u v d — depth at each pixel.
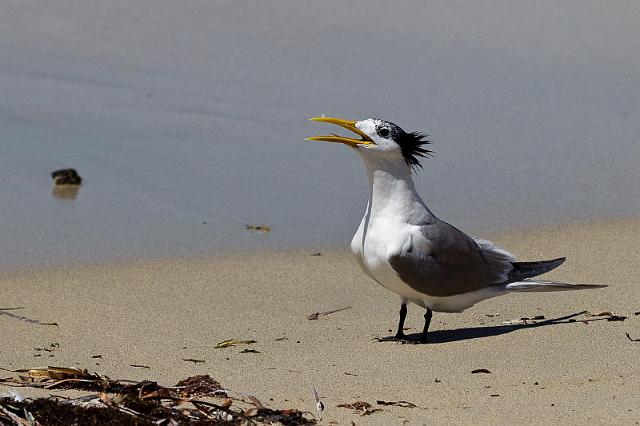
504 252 11.70
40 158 17.41
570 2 25.05
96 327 11.57
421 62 21.86
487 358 10.34
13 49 21.86
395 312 12.39
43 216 15.36
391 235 11.16
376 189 11.36
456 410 8.74
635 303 12.07
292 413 8.47
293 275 13.60
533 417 8.54
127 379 9.73
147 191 16.47
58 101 19.78
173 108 19.67
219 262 13.97
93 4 24.34
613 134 18.88
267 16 24.08
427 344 11.02
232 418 8.41
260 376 9.83
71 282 13.08
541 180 16.92
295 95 20.19
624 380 9.52
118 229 15.03
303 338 11.32
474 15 24.47
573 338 10.85
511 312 12.05
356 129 11.38
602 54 22.58
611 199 16.17
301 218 15.60
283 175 17.17
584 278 13.09
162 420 8.16
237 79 20.92
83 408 8.21
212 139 18.41
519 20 24.28
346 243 14.83
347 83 20.69
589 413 8.62
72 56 21.81
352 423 8.39
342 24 23.72
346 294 13.00
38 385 9.19
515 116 19.55
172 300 12.57
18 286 12.88
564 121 19.39
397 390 9.33
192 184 16.73
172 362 10.38
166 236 14.84
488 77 21.25
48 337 11.21
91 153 17.72
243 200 16.22
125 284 13.07
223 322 11.86
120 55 21.92
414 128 18.59
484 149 18.06
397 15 24.25
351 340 11.25
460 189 16.55
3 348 10.79
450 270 11.14
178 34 22.98
